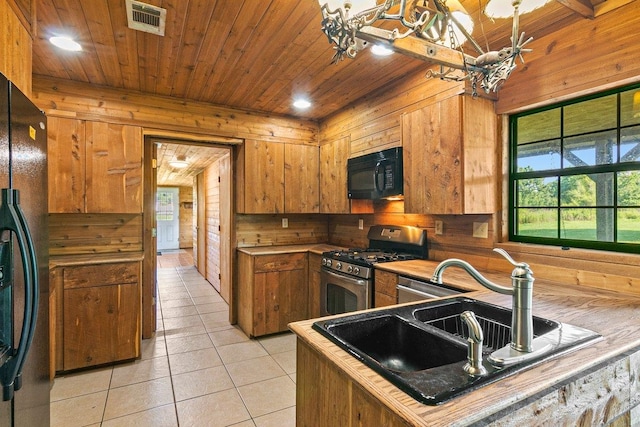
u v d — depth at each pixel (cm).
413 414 69
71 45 226
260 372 266
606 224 185
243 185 365
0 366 115
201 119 346
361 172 316
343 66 260
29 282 121
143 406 220
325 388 104
